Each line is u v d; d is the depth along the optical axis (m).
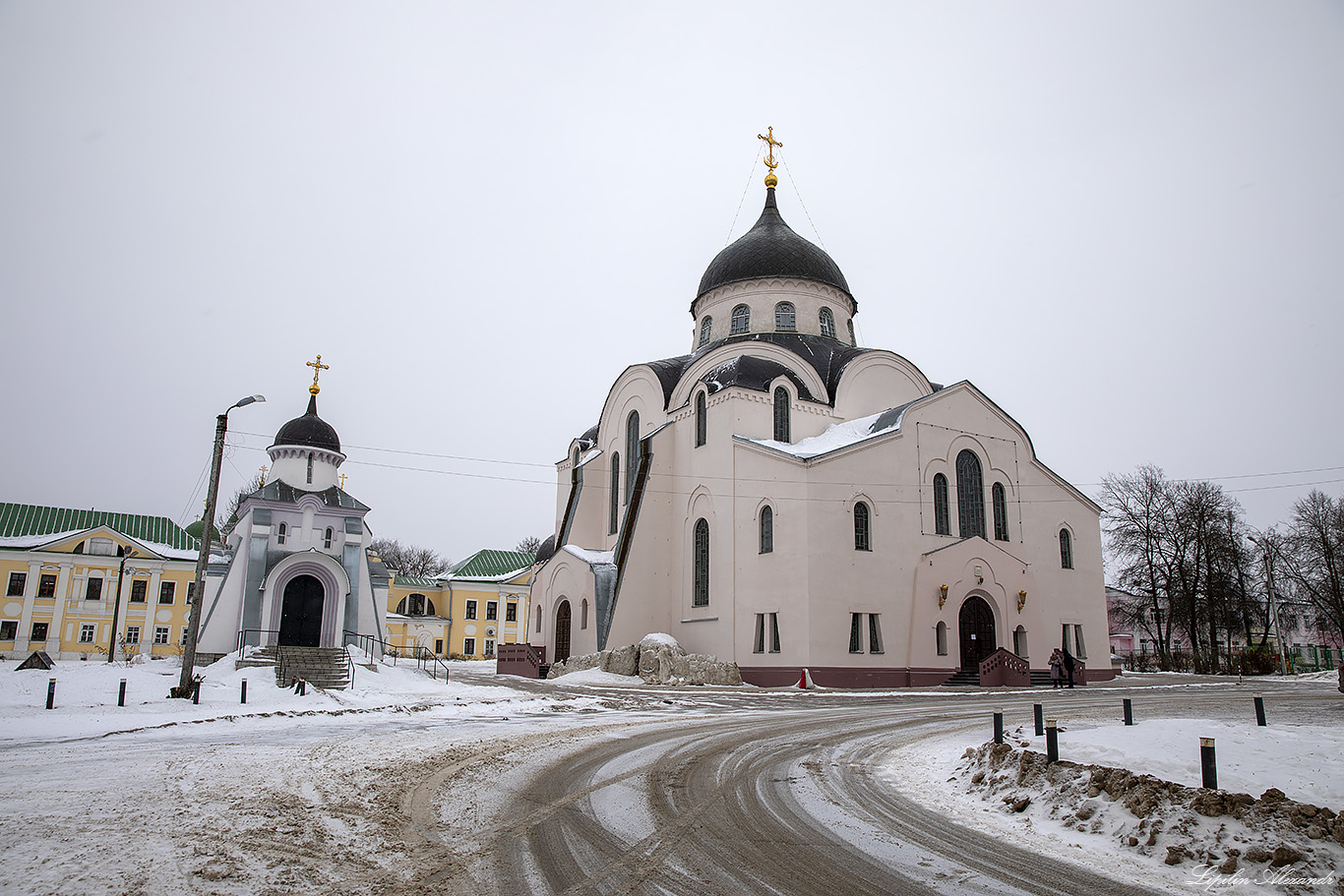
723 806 11.73
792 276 49.66
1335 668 66.00
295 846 9.09
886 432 39.97
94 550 57.94
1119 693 33.22
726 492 40.97
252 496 39.28
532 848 9.41
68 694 25.92
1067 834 10.45
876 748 17.30
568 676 40.22
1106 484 64.75
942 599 38.94
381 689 30.47
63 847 8.62
